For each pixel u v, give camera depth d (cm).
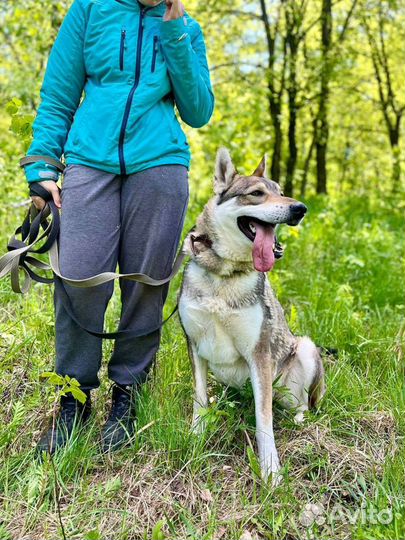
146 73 274
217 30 1326
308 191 1944
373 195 1427
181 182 283
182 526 246
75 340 283
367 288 548
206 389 318
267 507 253
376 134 2112
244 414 315
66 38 280
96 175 275
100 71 274
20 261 293
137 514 248
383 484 266
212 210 308
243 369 323
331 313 455
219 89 935
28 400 303
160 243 282
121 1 272
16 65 675
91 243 273
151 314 294
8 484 261
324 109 1525
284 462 290
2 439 274
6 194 537
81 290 271
